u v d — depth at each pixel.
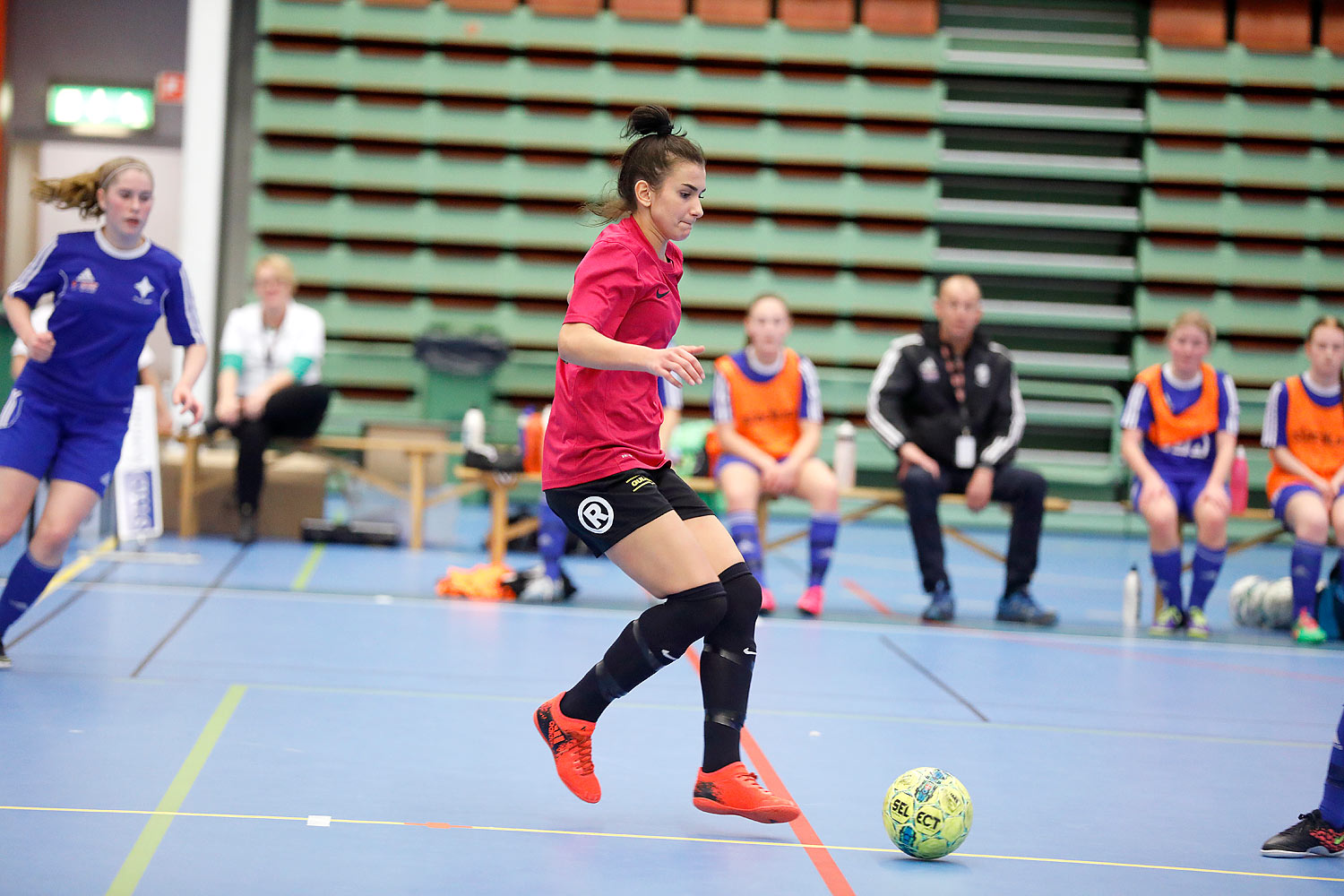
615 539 5.34
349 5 22.19
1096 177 22.98
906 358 12.92
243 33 22.83
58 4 23.83
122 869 4.59
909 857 5.27
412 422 17.81
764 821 5.32
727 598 5.42
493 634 10.23
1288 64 22.69
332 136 22.42
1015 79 23.14
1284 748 7.75
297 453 16.58
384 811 5.52
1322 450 12.96
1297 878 5.25
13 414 7.89
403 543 16.61
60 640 9.00
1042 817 6.00
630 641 5.35
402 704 7.61
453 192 22.64
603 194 5.69
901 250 22.98
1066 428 22.62
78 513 7.94
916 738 7.51
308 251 22.59
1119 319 23.14
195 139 22.00
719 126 22.66
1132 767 7.11
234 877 4.57
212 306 22.09
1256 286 23.11
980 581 16.48
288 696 7.66
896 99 22.70
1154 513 12.34
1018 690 9.16
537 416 13.40
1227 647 11.73
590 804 5.81
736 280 23.03
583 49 22.53
